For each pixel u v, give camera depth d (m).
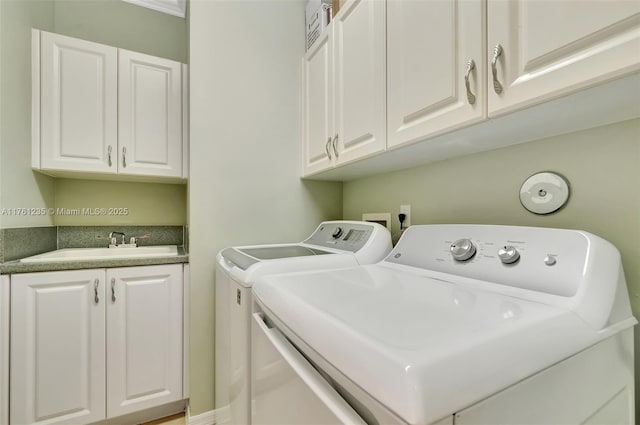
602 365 0.56
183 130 1.78
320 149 1.56
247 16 1.71
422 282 0.80
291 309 0.61
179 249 1.86
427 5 0.90
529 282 0.68
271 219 1.74
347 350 0.43
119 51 1.64
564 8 0.59
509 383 0.40
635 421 0.69
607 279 0.63
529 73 0.65
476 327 0.46
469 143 0.97
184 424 1.52
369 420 0.39
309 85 1.70
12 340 1.25
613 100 0.63
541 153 0.91
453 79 0.82
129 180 1.91
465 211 1.15
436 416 0.33
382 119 1.10
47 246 1.67
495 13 0.71
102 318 1.41
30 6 1.53
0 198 1.27
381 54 1.10
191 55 1.56
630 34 0.51
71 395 1.35
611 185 0.76
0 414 1.22
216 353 1.47
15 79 1.39
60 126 1.52
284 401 0.59
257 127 1.71
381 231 1.28
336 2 1.53
